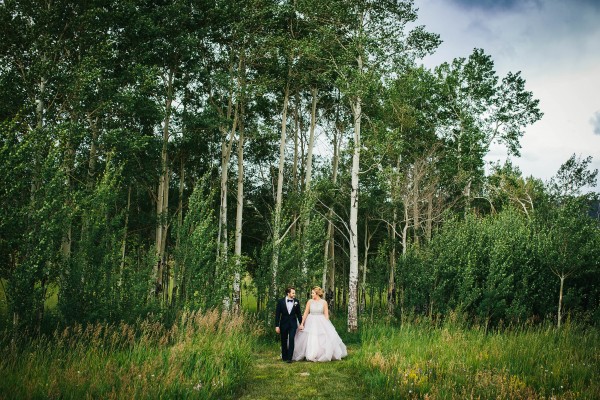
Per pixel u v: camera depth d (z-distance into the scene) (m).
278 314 10.09
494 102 27.58
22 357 7.00
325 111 27.17
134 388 5.74
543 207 18.06
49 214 9.22
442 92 26.97
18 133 11.09
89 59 14.30
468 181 25.55
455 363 7.95
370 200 25.92
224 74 19.75
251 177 28.62
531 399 6.04
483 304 14.39
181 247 12.84
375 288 19.94
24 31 13.38
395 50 17.17
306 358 9.85
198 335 9.04
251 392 7.16
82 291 9.55
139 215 21.16
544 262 14.45
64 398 5.47
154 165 19.38
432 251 16.31
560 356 8.55
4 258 8.84
